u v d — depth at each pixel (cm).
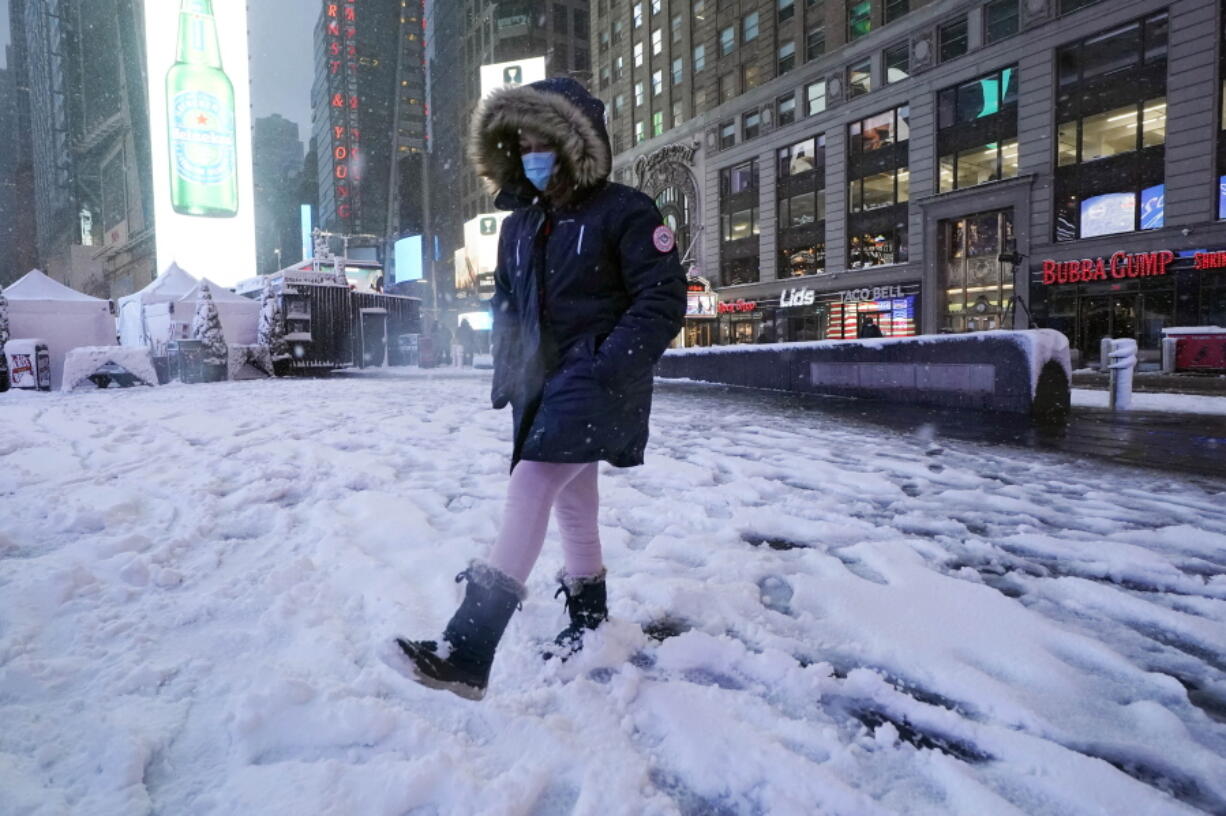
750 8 3841
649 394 187
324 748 148
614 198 177
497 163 178
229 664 185
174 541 286
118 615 214
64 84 10931
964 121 2884
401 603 224
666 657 190
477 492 389
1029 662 190
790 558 280
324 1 12888
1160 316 2350
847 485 418
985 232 2839
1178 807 128
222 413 775
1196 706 171
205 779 136
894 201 3167
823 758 148
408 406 869
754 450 539
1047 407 753
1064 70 2572
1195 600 235
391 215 13125
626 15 4809
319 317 1942
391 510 338
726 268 4134
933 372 873
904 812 131
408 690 172
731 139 4019
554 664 183
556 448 164
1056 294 2608
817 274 3494
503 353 197
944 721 160
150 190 8469
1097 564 274
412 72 13312
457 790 131
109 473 424
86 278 10350
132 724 151
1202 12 2231
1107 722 163
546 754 146
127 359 1271
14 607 213
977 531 321
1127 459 502
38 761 137
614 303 178
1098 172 2497
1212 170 2236
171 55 4688
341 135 12962
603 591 204
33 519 319
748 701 167
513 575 164
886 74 3170
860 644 203
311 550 284
